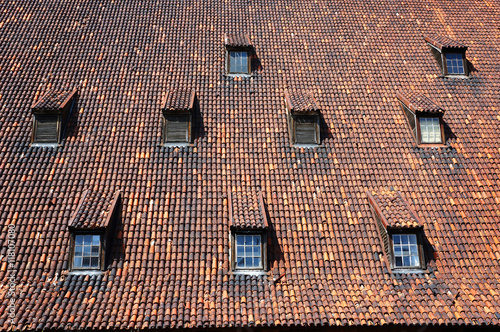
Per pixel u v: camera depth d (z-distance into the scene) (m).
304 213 13.02
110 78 15.88
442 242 12.65
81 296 10.99
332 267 11.96
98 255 11.72
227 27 17.98
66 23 17.52
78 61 16.30
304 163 14.15
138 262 11.74
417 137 14.91
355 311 11.04
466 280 11.95
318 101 15.72
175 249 12.02
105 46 16.84
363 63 17.06
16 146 13.85
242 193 13.17
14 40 16.77
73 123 14.55
